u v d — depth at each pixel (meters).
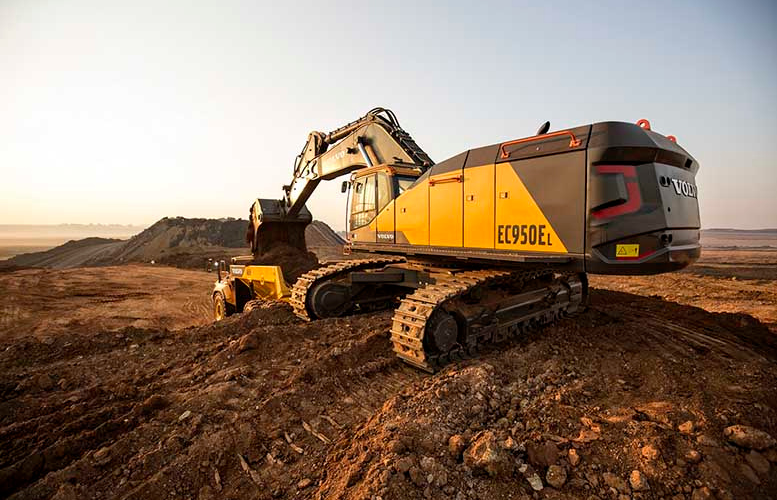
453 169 6.15
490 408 4.18
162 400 4.50
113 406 4.51
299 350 6.31
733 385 4.40
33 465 3.46
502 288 6.56
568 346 6.14
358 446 3.53
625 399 4.28
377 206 7.76
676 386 4.50
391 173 7.42
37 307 15.42
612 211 4.61
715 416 3.59
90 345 6.97
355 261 8.92
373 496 2.74
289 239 15.50
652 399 4.21
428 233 6.57
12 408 4.59
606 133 4.61
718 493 2.71
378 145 9.98
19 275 23.80
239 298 11.45
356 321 7.75
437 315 5.32
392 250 7.33
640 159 4.57
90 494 3.11
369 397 4.76
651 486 2.80
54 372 5.72
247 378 5.27
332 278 8.44
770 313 9.36
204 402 4.51
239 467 3.46
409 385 4.89
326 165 12.18
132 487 3.20
